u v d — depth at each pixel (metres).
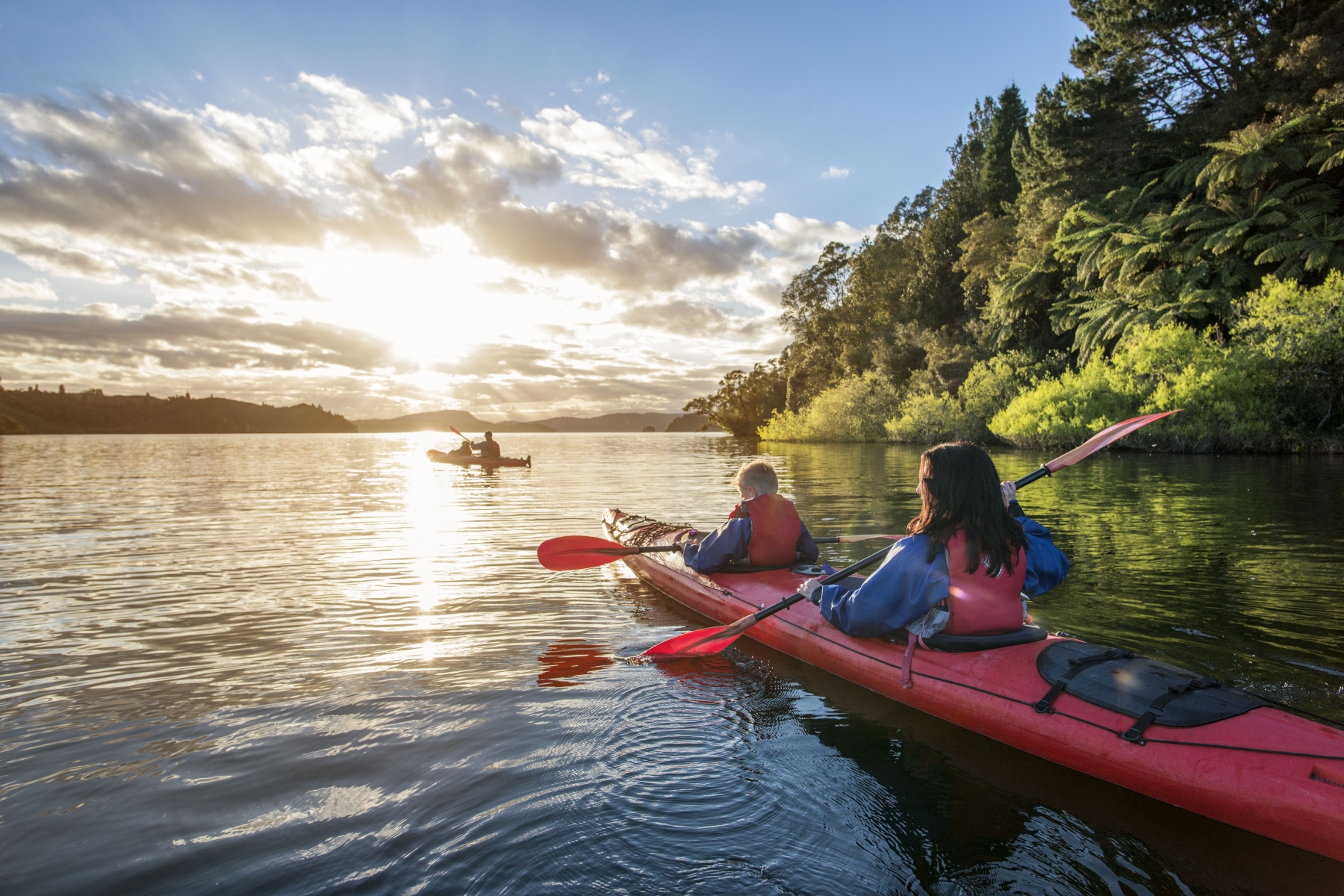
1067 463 3.55
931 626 2.95
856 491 11.23
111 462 25.45
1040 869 1.93
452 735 2.71
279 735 2.71
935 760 2.54
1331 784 2.01
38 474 18.56
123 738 2.69
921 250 43.22
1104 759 2.36
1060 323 27.64
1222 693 2.41
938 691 2.87
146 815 2.16
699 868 1.91
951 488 2.81
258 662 3.55
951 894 1.82
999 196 40.91
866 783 2.38
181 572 5.77
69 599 4.86
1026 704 2.61
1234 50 25.83
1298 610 4.22
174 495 12.54
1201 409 18.47
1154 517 7.74
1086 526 7.25
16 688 3.20
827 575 3.96
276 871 1.88
